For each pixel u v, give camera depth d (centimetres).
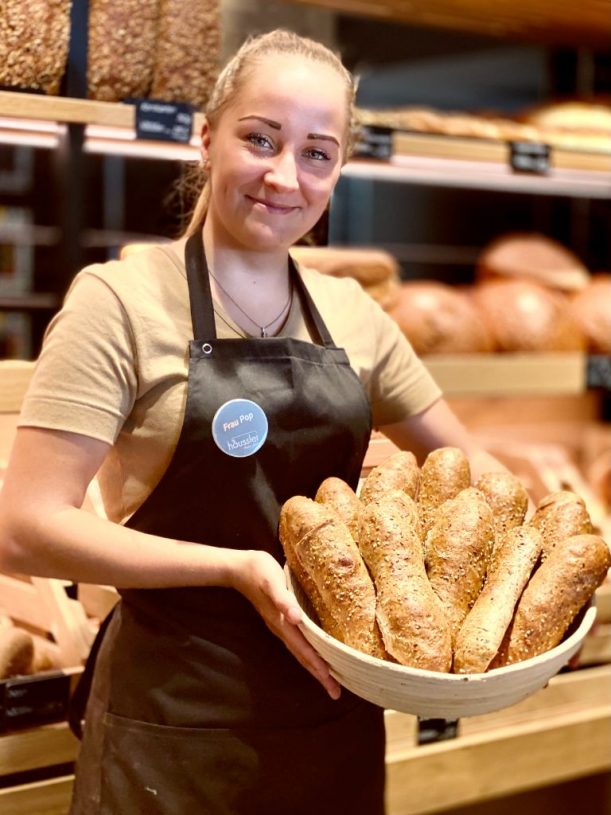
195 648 133
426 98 327
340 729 140
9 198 306
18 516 121
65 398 122
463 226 332
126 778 134
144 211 216
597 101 275
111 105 163
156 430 128
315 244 192
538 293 250
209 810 134
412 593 113
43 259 295
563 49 307
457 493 133
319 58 130
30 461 122
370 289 215
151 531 132
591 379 245
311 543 118
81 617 162
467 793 185
